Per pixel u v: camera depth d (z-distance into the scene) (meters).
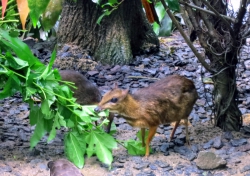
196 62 13.43
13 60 6.53
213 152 7.22
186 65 13.22
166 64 13.30
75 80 8.13
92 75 12.23
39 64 6.84
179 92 7.59
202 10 7.37
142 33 14.16
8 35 6.61
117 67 12.86
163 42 15.87
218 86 8.44
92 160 7.36
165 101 7.42
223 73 8.31
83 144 6.95
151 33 14.35
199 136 8.35
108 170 6.93
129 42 13.52
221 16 7.50
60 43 13.66
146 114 7.26
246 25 8.21
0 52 6.75
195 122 9.11
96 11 13.17
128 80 11.91
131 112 7.23
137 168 6.98
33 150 7.65
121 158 7.41
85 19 13.34
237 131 8.52
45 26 7.13
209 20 8.19
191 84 7.89
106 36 13.33
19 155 7.42
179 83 7.68
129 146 7.50
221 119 8.61
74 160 6.81
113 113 7.90
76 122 7.00
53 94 6.65
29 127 8.91
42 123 6.92
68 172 5.79
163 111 7.43
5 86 6.52
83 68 12.76
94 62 13.08
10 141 8.06
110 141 7.02
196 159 7.26
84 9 13.28
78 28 13.41
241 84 11.63
